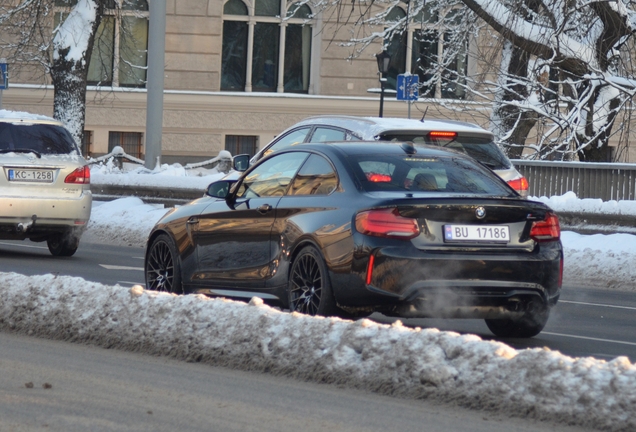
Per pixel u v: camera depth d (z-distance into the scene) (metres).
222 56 89.19
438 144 29.27
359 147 20.66
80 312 18.72
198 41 86.88
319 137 31.23
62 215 34.53
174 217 23.33
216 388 14.88
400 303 18.36
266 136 88.62
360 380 14.83
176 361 16.86
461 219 18.72
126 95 86.12
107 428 12.71
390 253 18.33
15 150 34.31
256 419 13.19
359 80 89.25
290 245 20.05
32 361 16.64
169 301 18.00
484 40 56.91
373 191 19.27
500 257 18.72
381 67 67.12
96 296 18.89
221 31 87.50
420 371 14.28
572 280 34.12
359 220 18.66
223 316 17.11
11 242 40.59
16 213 33.94
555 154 51.03
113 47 85.56
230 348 16.53
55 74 67.31
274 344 16.08
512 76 52.44
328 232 19.12
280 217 20.50
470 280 18.53
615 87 46.50
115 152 76.31
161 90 55.09
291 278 20.00
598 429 12.62
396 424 12.96
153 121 55.09
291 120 89.00
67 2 78.31
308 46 90.56
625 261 33.72
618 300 29.20
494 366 13.86
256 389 14.82
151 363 16.66
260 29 89.75
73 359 16.88
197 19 86.75
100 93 85.06
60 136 35.41
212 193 22.19
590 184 41.91
